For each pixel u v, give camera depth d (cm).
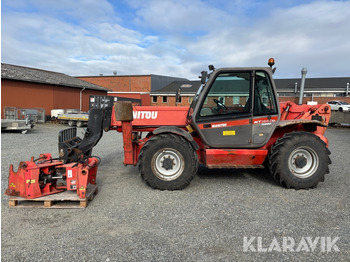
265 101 423
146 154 402
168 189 409
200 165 586
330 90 2848
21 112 1708
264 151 422
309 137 412
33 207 344
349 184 453
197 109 418
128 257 235
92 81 3884
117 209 340
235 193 402
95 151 762
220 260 232
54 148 795
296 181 414
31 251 244
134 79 3688
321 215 323
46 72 2567
